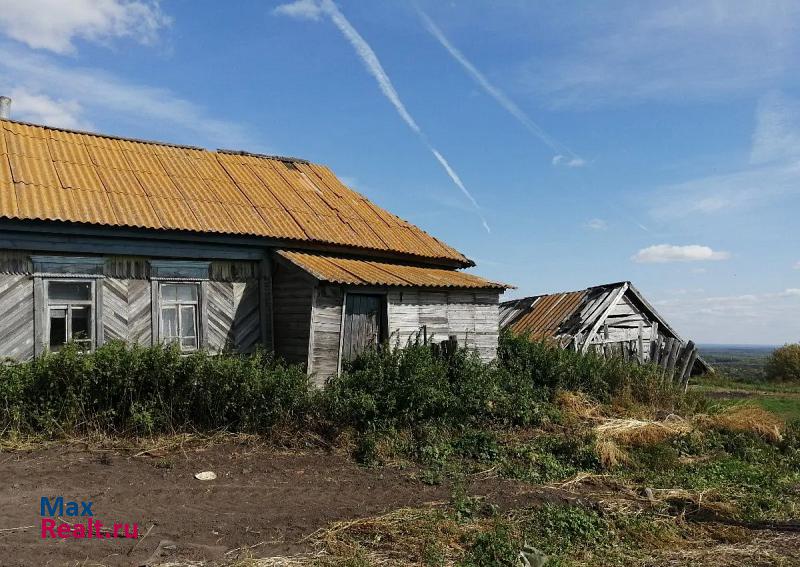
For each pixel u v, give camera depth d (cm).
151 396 1034
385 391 1174
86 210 1196
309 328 1309
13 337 1111
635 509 868
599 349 2011
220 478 868
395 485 896
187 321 1327
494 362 1550
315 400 1115
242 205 1477
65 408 983
